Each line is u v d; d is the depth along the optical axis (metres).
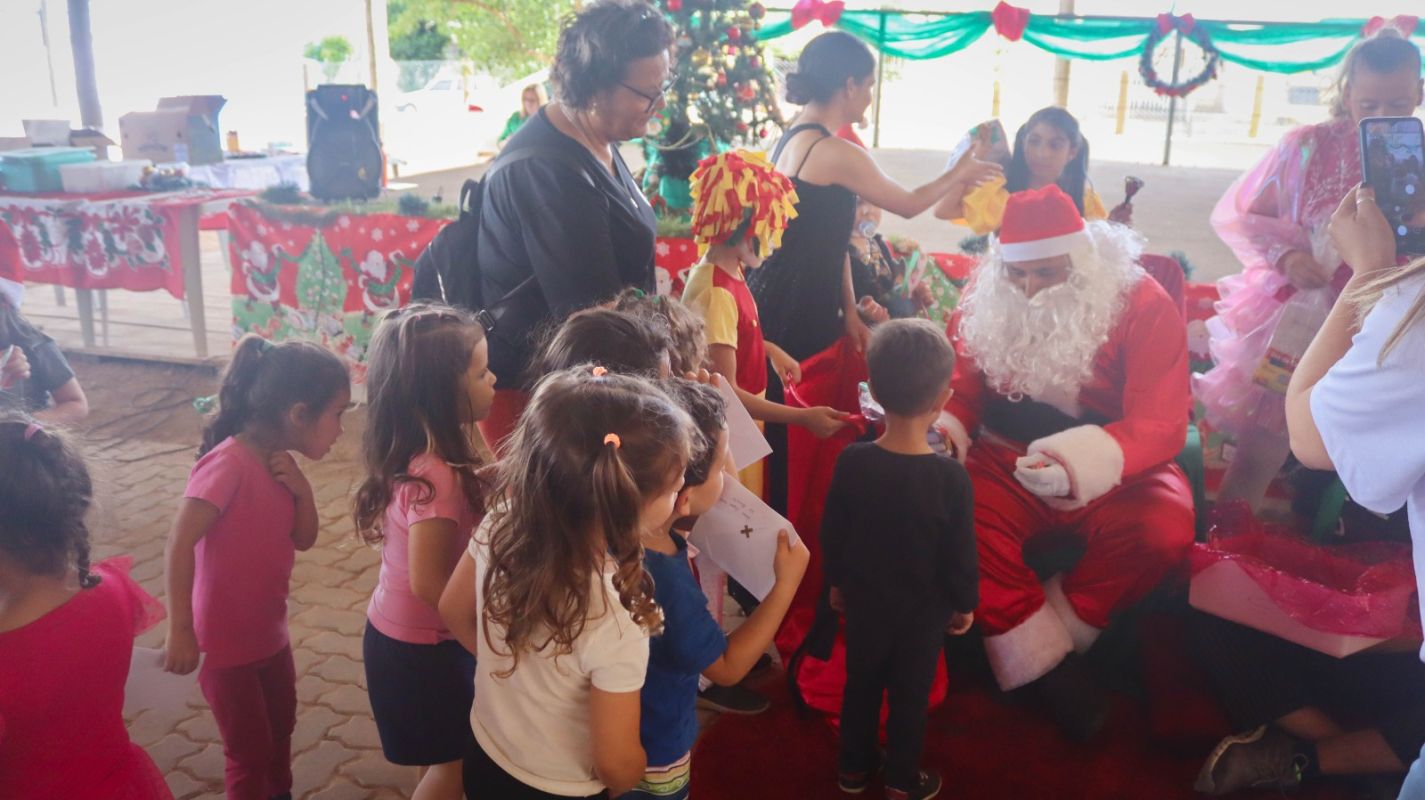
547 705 1.39
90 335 5.67
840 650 2.65
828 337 3.04
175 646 1.90
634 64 2.11
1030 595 2.60
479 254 2.31
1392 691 2.29
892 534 2.15
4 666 1.39
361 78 11.00
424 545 1.70
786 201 2.42
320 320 4.80
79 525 1.49
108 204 5.18
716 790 2.37
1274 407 3.27
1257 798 2.33
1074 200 3.67
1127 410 2.67
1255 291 3.36
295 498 2.03
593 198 2.16
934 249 6.95
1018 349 2.70
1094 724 2.51
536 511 1.31
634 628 1.33
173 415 4.86
